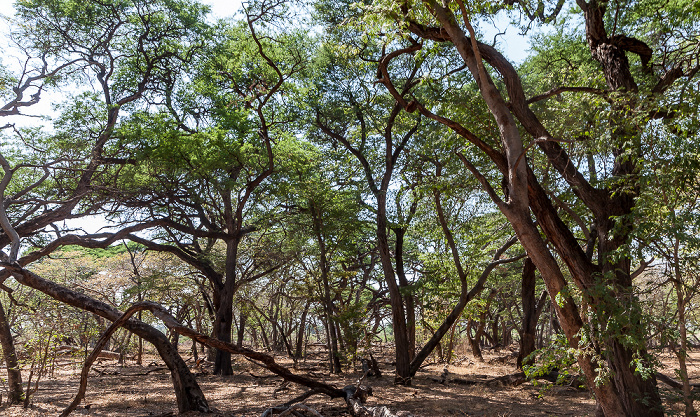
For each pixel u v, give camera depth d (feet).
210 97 74.18
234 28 66.28
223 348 32.58
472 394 44.62
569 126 29.99
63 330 43.86
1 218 35.09
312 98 66.74
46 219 57.62
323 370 71.05
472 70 26.03
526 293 60.64
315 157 70.08
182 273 87.81
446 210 57.88
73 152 57.00
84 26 70.95
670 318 20.76
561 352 22.52
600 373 21.07
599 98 27.09
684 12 28.14
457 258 54.95
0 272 43.27
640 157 22.16
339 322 63.16
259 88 63.41
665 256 20.61
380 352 105.09
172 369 33.37
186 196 63.16
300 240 72.64
